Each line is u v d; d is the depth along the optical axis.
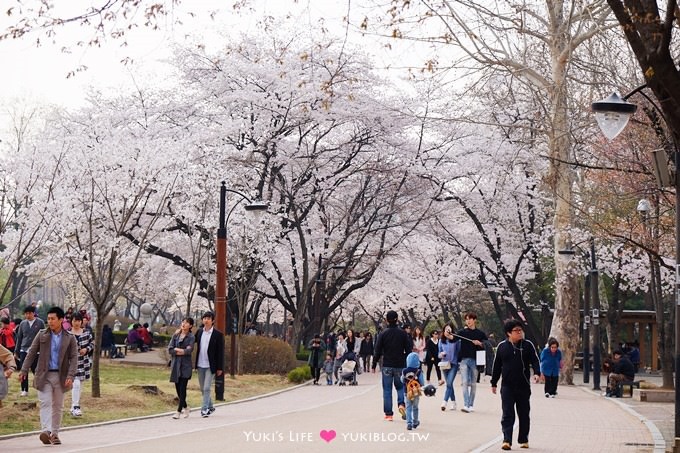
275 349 35.56
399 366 17.12
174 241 40.06
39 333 13.84
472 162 41.53
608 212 24.11
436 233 46.06
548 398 27.41
